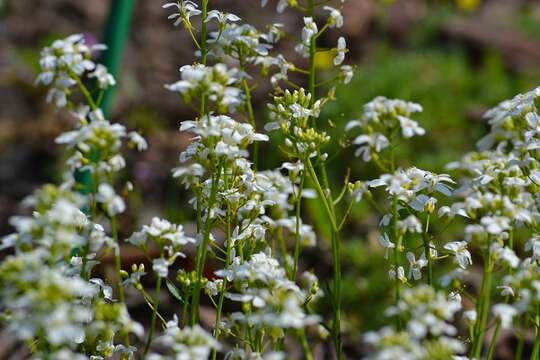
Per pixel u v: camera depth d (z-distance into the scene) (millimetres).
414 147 9766
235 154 4141
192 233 8391
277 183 5109
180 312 7031
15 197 9383
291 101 4652
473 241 3916
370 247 8109
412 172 4395
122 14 6719
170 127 10625
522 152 4668
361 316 7246
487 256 3965
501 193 4336
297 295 3791
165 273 4035
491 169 4426
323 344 6781
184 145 10172
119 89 11109
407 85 10617
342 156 9367
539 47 13445
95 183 3639
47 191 3451
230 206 4496
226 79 3848
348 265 7871
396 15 14102
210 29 12586
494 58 12141
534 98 4754
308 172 4766
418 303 3316
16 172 9844
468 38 13469
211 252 4633
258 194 4750
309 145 4527
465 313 4168
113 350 4328
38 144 10328
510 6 16797
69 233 3398
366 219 8625
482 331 4020
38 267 3299
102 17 13945
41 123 10641
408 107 3957
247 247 5586
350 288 7426
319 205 7805
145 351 4238
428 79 11148
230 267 4480
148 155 9859
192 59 12445
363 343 6926
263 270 3812
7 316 3496
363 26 13414
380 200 8961
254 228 4652
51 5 13977
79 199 3480
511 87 11578
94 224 4008
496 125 4973
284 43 12336
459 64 11938
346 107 9984
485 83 11359
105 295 4152
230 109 4887
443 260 7734
